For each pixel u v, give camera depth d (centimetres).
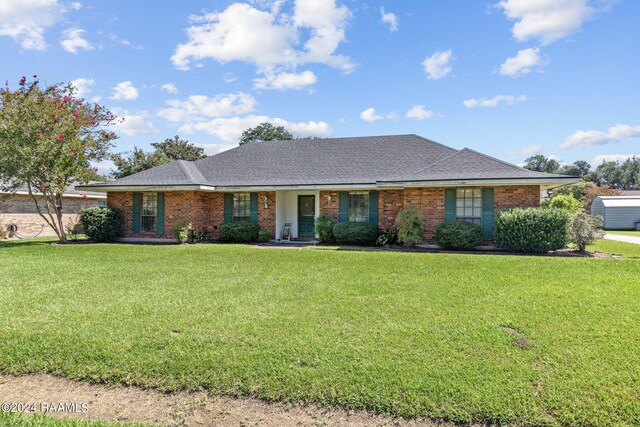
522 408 318
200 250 1354
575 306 581
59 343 453
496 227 1311
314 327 500
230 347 439
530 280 771
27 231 2159
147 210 1812
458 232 1325
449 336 464
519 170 1397
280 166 1941
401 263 1007
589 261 1013
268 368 389
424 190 1466
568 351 419
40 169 1545
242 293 686
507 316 535
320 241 1662
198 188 1666
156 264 1030
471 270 888
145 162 3422
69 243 1673
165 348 438
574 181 1272
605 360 396
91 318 543
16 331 490
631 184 8956
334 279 805
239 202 1838
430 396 337
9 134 1462
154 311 575
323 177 1758
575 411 312
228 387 362
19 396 359
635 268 902
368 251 1323
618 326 493
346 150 1980
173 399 351
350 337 465
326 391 349
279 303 616
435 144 1877
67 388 372
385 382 359
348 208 1684
